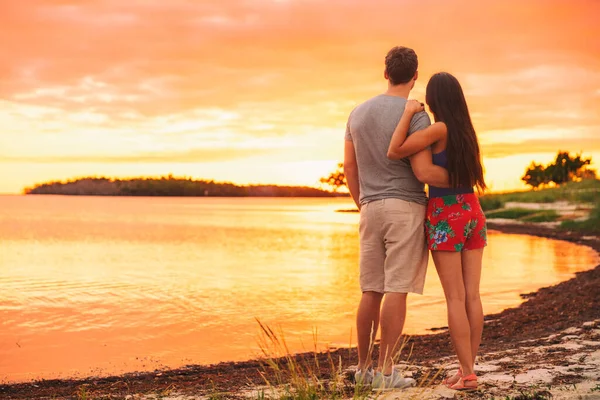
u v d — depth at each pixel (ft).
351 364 18.62
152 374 18.13
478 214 13.06
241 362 19.74
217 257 65.87
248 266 55.57
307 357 20.20
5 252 74.64
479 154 12.98
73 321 28.30
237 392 13.85
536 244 72.84
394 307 13.10
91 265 57.88
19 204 423.64
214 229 132.26
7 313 30.60
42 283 43.88
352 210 290.15
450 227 12.83
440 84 12.94
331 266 55.36
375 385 13.03
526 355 17.12
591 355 16.15
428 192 13.26
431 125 12.71
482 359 16.93
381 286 13.66
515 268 47.09
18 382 17.52
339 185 356.79
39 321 28.25
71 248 81.10
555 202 140.15
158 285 42.22
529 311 27.58
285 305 32.53
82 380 17.56
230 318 28.71
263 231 122.93
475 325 13.21
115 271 52.29
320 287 40.32
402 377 13.30
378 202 13.25
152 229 132.57
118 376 18.06
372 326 13.58
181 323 27.55
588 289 32.22
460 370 13.17
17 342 23.61
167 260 62.49
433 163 12.85
